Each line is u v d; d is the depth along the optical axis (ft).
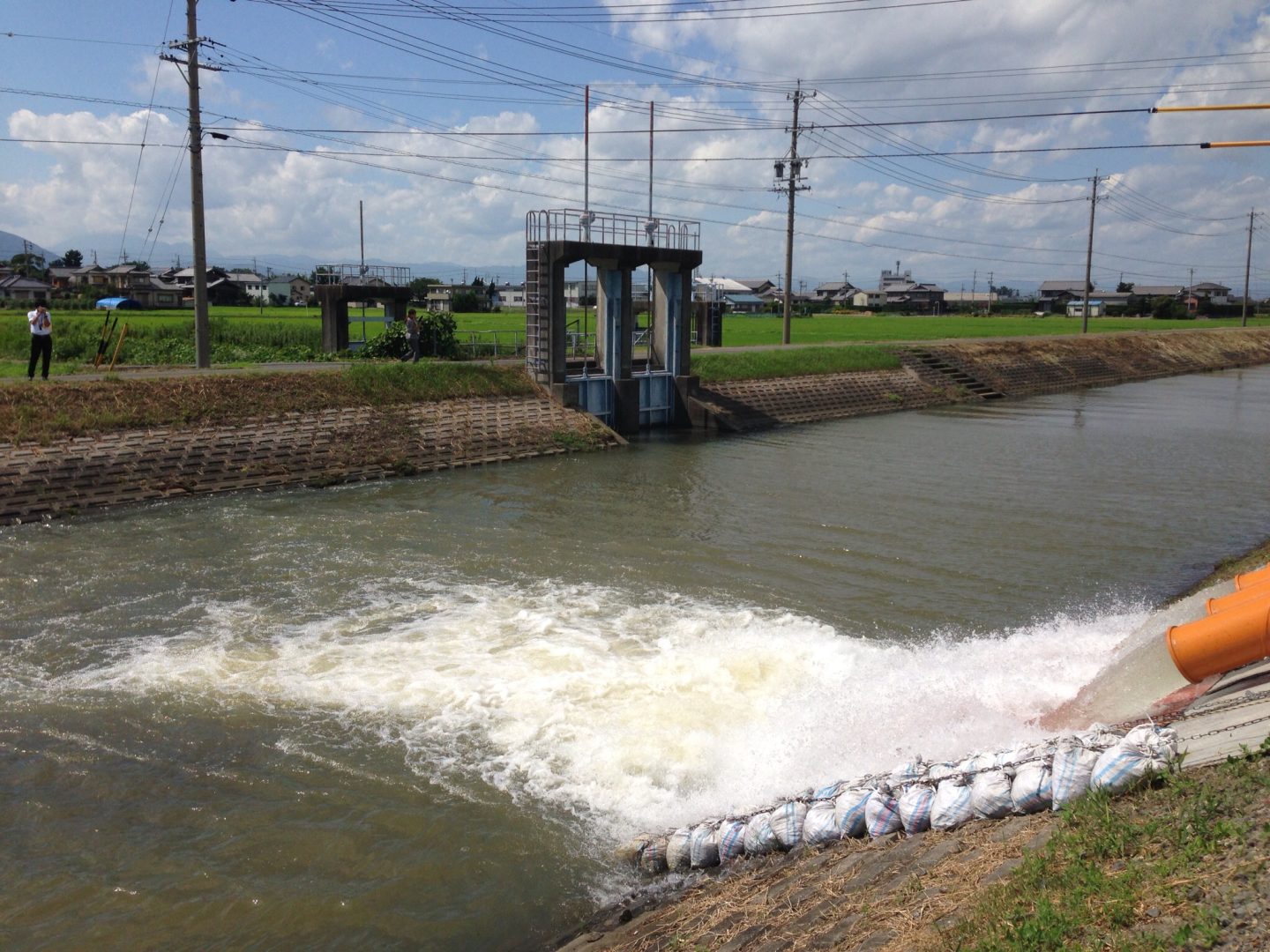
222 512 72.69
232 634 47.19
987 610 52.19
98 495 73.05
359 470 87.20
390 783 32.83
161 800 31.71
